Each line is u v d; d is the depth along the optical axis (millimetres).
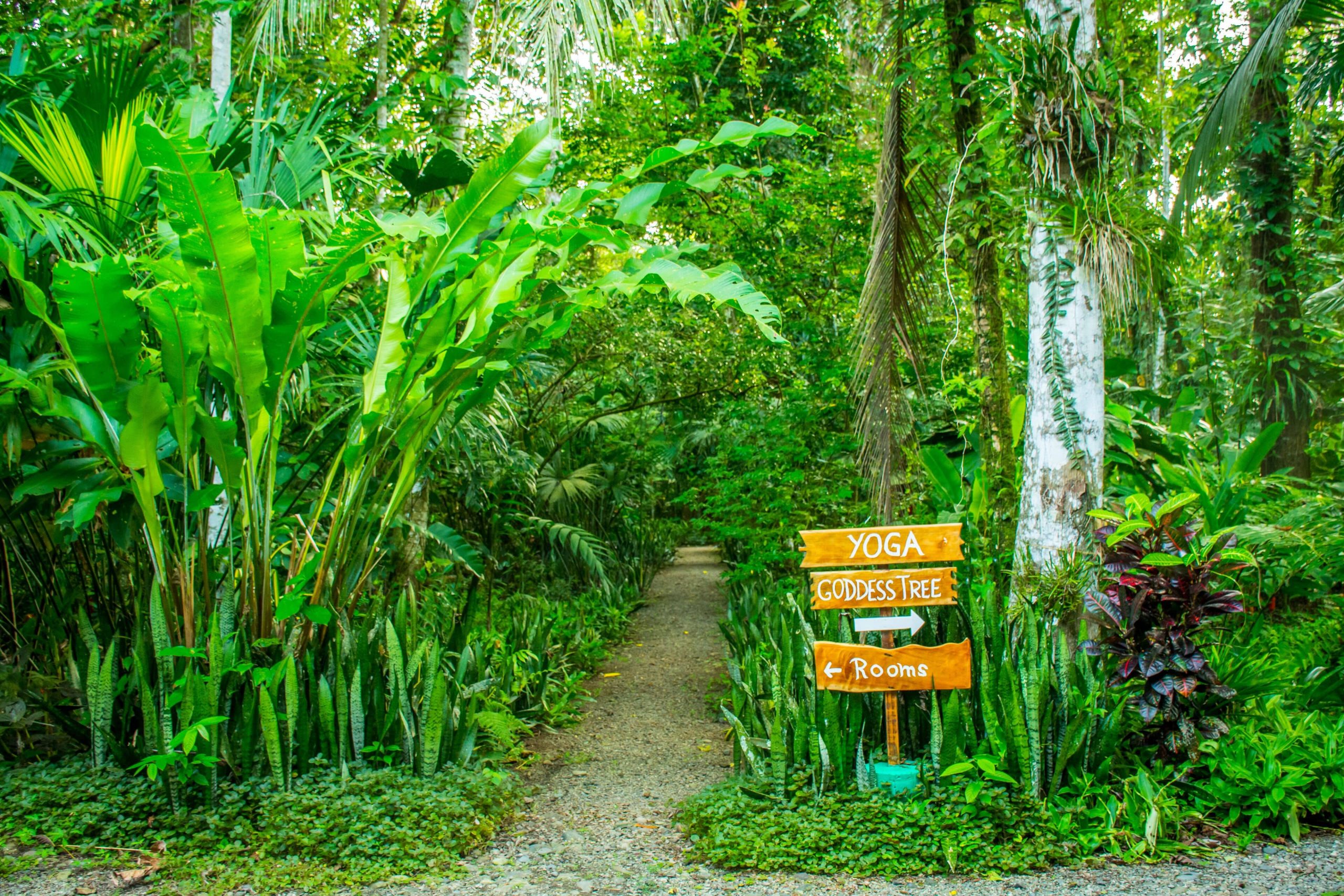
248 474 3658
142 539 4035
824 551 3631
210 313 3246
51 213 3363
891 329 4871
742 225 7996
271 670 3441
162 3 6195
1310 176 10445
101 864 3031
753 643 5918
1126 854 3051
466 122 7379
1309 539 5621
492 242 3689
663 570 14789
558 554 10062
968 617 3840
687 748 4711
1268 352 8641
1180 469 5805
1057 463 3951
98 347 3211
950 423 7133
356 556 3980
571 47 5719
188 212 3010
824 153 9227
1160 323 8094
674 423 12555
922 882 2924
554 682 5758
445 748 3854
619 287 3656
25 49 4500
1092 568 3842
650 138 8078
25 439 4289
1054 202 3900
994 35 5359
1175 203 6090
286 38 7164
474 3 6762
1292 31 6500
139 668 3502
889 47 5633
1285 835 3205
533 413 9383
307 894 2857
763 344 8555
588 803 3846
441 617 6164
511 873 3074
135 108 3838
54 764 3705
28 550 4324
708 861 3145
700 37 8250
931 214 5309
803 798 3379
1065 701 3408
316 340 4449
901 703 3766
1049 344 3959
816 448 7973
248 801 3344
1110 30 4719
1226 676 3807
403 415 3746
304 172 4531
